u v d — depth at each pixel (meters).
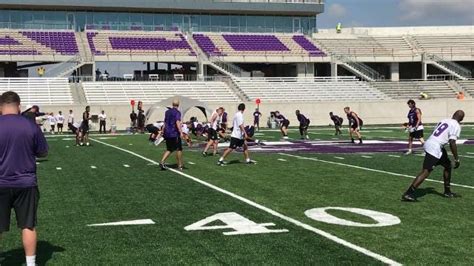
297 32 56.00
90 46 46.94
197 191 10.84
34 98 39.44
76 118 38.19
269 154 18.91
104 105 38.75
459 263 5.87
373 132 32.72
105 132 36.41
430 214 8.39
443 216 8.24
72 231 7.56
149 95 41.91
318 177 12.72
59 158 17.94
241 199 9.87
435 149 9.32
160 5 50.75
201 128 27.92
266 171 13.98
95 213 8.78
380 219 8.06
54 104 38.38
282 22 55.66
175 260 6.10
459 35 56.28
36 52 44.41
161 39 50.12
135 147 22.70
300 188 11.09
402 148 20.81
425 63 52.00
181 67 54.78
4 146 5.36
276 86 46.03
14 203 5.45
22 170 5.40
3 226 5.40
